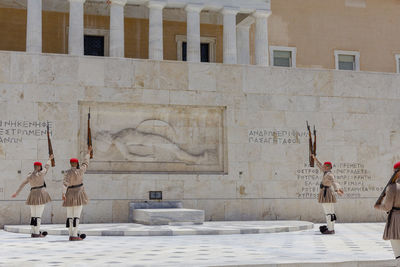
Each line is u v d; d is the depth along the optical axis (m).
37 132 22.31
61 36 30.86
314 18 35.88
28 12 25.97
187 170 24.12
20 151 22.03
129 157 23.42
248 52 33.03
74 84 22.98
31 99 22.44
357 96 26.45
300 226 19.56
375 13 37.09
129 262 10.35
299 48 35.41
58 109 22.66
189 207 23.64
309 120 25.64
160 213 19.59
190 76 24.50
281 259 10.77
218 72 24.86
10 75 22.38
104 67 23.45
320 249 12.86
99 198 22.64
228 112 24.73
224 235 17.02
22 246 13.73
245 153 24.64
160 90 24.05
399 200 8.85
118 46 27.23
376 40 36.94
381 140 26.48
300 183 25.05
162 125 24.03
